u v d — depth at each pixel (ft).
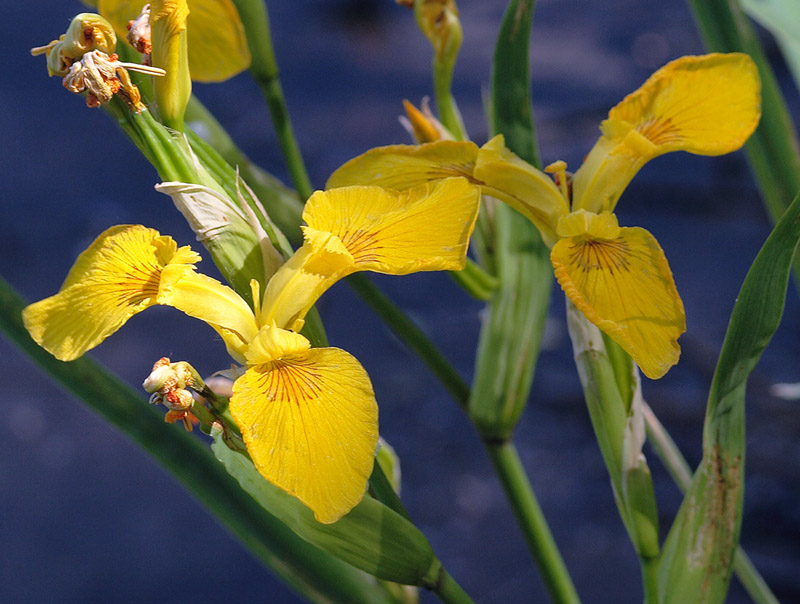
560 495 4.03
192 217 1.24
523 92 1.46
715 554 1.32
